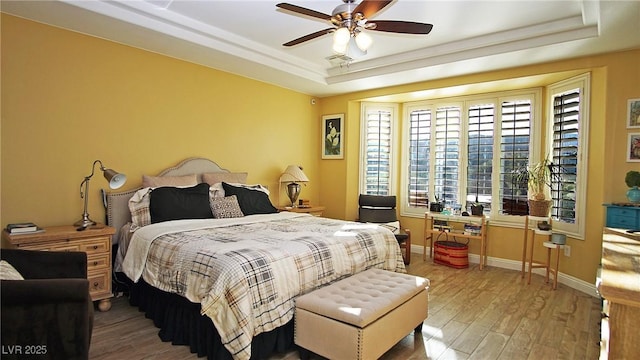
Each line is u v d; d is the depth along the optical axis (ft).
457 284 13.48
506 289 12.92
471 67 13.82
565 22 10.58
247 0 9.93
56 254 7.62
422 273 14.94
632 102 11.51
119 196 11.86
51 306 5.76
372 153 19.20
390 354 8.26
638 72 11.43
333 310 7.25
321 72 16.51
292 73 15.48
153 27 10.80
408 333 8.45
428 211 18.21
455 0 9.50
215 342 7.54
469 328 9.66
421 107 18.58
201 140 14.47
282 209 16.85
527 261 15.43
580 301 11.73
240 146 15.97
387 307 7.54
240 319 6.99
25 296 5.62
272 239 9.38
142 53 12.58
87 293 6.00
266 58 14.26
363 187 19.21
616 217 11.16
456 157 17.51
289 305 7.98
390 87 17.33
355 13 7.52
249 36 12.66
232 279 7.19
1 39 9.71
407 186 19.16
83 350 5.93
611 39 10.64
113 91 11.91
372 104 19.19
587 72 12.70
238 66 14.51
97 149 11.62
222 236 9.67
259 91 16.69
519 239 15.69
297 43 9.15
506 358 8.14
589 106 12.62
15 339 5.63
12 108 9.98
